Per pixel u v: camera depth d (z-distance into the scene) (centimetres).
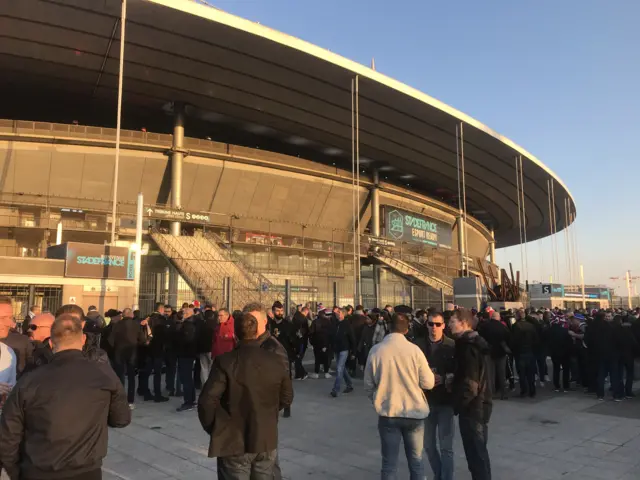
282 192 4575
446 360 487
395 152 5012
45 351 425
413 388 437
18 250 3525
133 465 578
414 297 2519
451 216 6794
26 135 3384
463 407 454
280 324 1184
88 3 2683
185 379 922
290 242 4700
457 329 469
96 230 3484
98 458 275
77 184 3666
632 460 597
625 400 1021
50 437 261
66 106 3909
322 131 4503
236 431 341
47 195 3534
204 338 949
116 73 3372
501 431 748
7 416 263
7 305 435
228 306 1619
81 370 281
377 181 5356
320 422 813
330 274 4609
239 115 4138
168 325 1056
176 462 590
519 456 614
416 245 5844
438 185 6147
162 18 2852
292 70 3494
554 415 870
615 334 1031
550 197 6681
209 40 3097
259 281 2870
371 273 5181
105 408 284
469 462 454
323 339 1355
